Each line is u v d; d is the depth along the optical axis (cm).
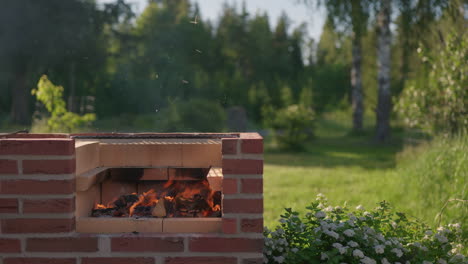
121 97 2942
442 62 835
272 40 6322
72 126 1162
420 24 1097
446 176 630
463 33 838
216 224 274
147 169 313
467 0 1035
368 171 1038
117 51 3045
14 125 2825
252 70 5884
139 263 264
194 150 314
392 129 2459
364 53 2488
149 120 2775
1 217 261
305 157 1451
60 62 2738
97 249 264
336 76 4438
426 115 891
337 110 4231
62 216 262
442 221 518
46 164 259
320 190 785
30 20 2542
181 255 265
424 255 339
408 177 726
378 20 1761
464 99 795
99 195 331
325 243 334
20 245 262
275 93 4159
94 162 305
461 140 693
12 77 2950
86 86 3036
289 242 345
